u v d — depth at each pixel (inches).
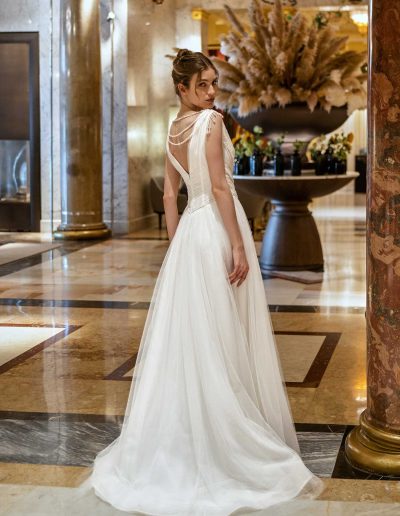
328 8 608.1
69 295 317.4
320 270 374.0
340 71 360.2
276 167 360.8
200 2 618.2
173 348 137.9
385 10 132.3
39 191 550.0
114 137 546.6
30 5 541.6
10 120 550.6
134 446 135.9
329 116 363.9
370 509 126.8
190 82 139.9
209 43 777.6
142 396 137.7
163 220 614.5
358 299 306.3
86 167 502.6
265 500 128.3
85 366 215.9
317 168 365.7
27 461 148.9
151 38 582.9
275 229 374.9
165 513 124.6
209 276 136.8
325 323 265.0
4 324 267.7
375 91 135.6
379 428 143.3
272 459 134.9
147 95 579.5
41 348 235.6
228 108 372.2
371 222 139.0
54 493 134.0
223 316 136.3
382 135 135.3
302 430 164.4
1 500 131.5
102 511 127.1
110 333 253.4
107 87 542.6
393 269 137.6
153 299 146.0
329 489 134.4
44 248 464.1
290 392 191.0
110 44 539.2
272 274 364.2
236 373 136.5
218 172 136.8
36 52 543.8
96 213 509.4
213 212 140.0
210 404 133.7
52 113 542.0
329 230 549.0
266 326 141.7
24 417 174.7
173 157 144.0
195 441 133.9
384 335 140.1
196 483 131.2
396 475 140.0
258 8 362.6
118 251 450.6
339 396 187.6
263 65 358.3
